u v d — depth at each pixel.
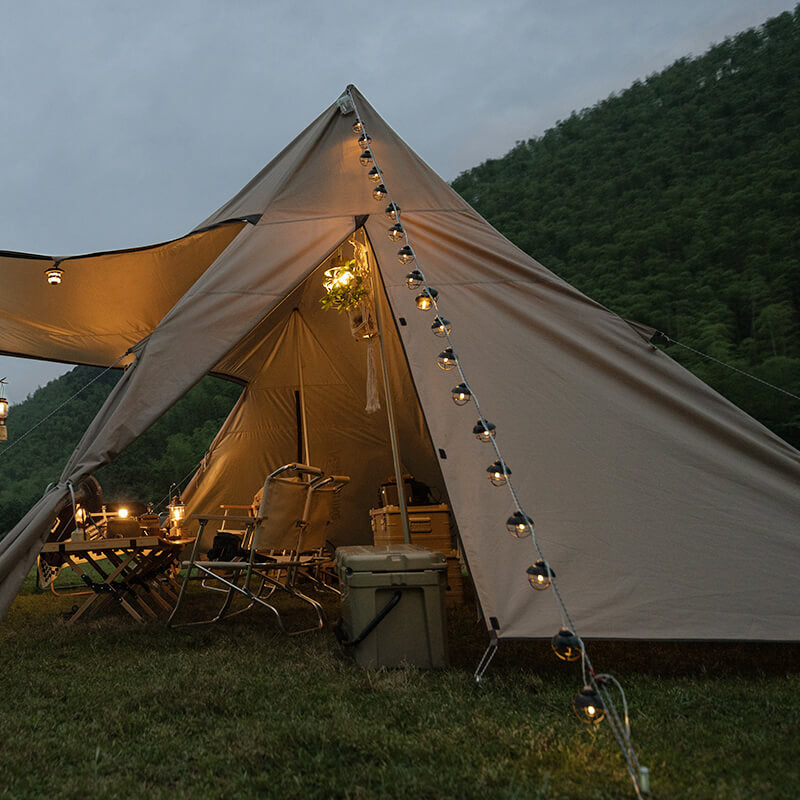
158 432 21.73
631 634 2.44
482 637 3.16
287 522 3.43
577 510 2.75
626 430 2.99
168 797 1.44
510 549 2.64
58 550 3.51
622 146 45.00
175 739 1.78
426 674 2.46
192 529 6.30
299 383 5.95
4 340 5.59
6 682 2.41
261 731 1.81
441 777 1.50
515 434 2.94
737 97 43.53
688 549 2.66
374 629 2.57
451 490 2.78
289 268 3.56
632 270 29.61
